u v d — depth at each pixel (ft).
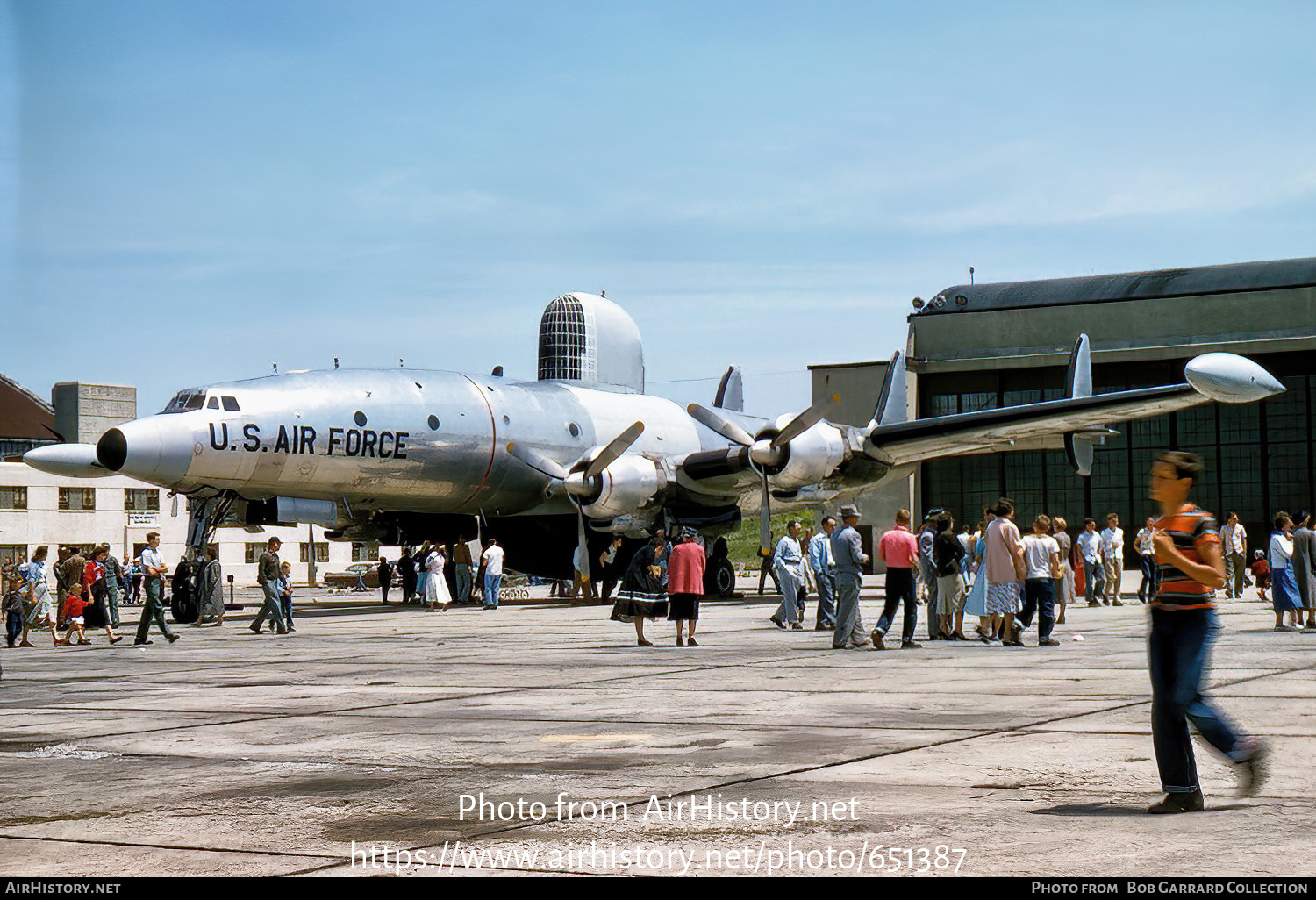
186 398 80.53
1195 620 18.16
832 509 102.17
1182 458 18.54
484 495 95.96
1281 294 143.95
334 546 212.23
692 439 113.39
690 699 33.83
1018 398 156.76
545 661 47.01
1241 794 18.71
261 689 38.91
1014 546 50.52
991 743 24.94
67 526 172.86
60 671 47.80
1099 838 16.84
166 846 17.65
